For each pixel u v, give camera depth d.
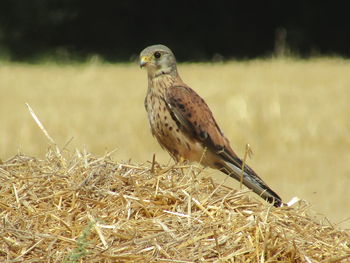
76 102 23.64
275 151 17.72
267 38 47.38
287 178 15.62
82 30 46.84
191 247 6.60
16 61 43.34
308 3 46.25
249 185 9.77
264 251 6.60
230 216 7.04
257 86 25.38
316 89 24.67
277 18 47.09
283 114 20.09
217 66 33.25
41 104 23.19
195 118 10.41
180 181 7.70
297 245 6.79
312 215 9.55
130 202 7.18
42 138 18.14
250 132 18.80
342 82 26.17
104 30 47.16
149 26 48.16
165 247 6.54
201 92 24.12
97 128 19.22
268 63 33.22
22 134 18.17
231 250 6.62
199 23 48.09
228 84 26.11
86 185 7.45
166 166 8.39
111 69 34.38
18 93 25.86
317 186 15.02
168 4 48.34
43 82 29.08
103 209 7.16
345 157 17.08
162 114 10.53
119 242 6.62
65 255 6.41
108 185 7.52
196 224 6.88
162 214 7.10
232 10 47.69
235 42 47.59
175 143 10.60
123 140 18.28
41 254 6.45
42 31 45.81
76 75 31.53
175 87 10.59
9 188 7.39
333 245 6.99
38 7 45.25
